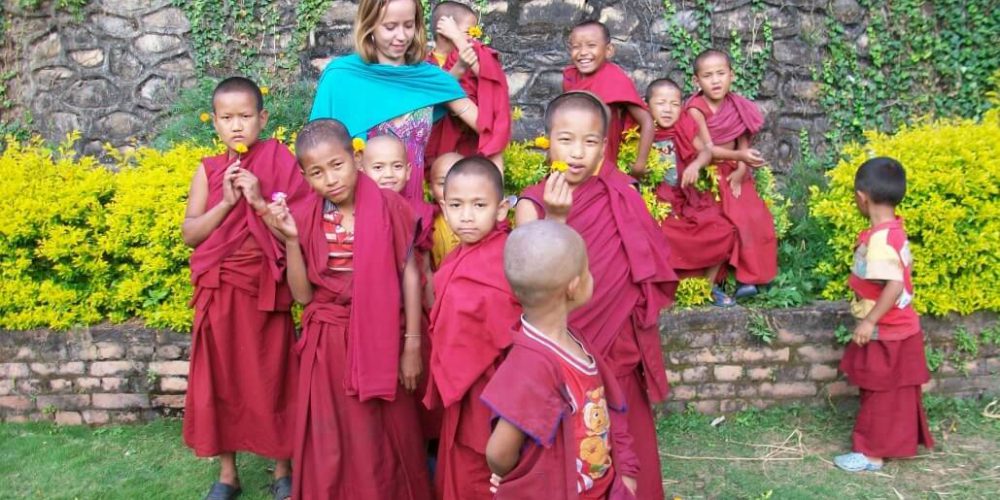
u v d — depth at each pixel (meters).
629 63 6.12
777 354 4.38
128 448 4.09
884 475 3.71
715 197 4.63
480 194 2.89
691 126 4.62
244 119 3.35
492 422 2.50
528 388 2.29
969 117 6.31
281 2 6.59
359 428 3.09
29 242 4.37
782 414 4.35
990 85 6.26
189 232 3.36
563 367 2.35
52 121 7.01
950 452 3.91
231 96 3.32
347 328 3.13
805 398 4.41
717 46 6.18
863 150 4.89
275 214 3.05
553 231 2.35
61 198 4.35
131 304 4.43
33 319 4.33
